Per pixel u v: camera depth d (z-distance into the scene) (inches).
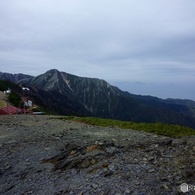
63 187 498.6
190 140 721.6
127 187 450.6
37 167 622.2
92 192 455.2
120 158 582.9
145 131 962.1
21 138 901.8
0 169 647.8
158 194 413.7
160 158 564.1
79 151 659.4
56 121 1327.5
